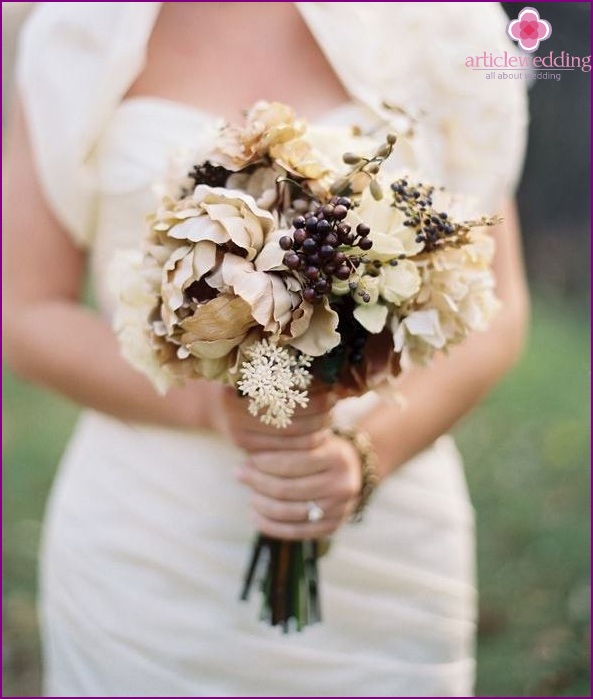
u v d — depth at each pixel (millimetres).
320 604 1601
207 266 1044
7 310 1572
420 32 1568
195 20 1577
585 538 3143
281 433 1283
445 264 1142
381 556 1629
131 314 1219
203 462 1580
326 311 1063
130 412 1533
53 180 1541
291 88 1567
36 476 3686
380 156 1118
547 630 2779
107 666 1647
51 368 1536
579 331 5324
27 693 2666
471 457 3740
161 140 1521
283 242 1036
